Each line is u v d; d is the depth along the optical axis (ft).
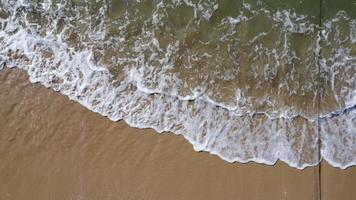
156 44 20.21
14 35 19.33
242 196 19.47
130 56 19.97
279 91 20.77
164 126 19.49
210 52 20.54
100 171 18.80
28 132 18.67
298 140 20.44
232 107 20.17
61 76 19.30
